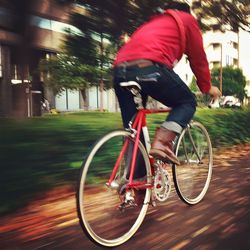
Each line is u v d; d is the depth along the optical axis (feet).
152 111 12.57
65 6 16.80
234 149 30.42
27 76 16.84
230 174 20.49
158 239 11.57
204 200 15.39
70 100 109.60
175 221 13.00
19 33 14.79
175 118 12.03
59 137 15.80
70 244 11.21
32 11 14.80
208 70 13.06
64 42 18.10
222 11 22.06
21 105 17.58
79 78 21.42
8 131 14.67
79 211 10.78
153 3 17.58
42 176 14.94
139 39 11.72
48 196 15.24
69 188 15.96
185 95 12.12
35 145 14.83
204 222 12.94
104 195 11.46
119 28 18.38
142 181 12.34
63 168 15.74
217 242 11.35
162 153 11.95
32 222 12.92
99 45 18.93
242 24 23.17
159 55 11.52
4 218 13.26
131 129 12.09
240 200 15.48
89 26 17.93
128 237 11.44
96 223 11.18
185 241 11.42
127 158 11.99
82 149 16.37
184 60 14.47
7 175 13.71
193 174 14.94
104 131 17.47
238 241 11.43
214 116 30.86
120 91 12.11
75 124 17.17
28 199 14.32
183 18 12.19
